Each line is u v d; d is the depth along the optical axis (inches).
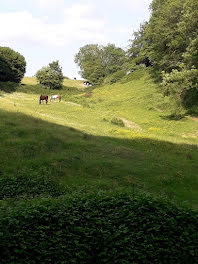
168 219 313.9
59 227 303.0
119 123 1285.7
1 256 270.8
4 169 598.9
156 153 833.5
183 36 1582.2
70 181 580.1
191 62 1380.4
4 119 957.8
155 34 2015.3
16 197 465.4
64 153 725.9
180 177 642.2
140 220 312.7
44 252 277.4
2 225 290.5
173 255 291.4
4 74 2770.7
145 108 1733.5
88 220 315.9
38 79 2819.9
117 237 296.7
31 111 1247.5
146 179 619.8
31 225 301.1
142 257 283.1
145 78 2696.9
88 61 3673.7
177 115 1477.6
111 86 2893.7
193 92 1657.2
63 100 1985.7
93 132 1018.1
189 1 1425.9
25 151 706.2
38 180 534.9
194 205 507.5
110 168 664.4
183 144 989.8
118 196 362.0
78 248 286.2
